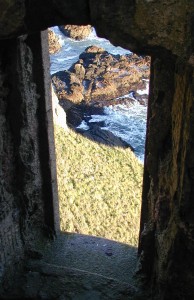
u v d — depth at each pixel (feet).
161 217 8.91
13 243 10.14
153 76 8.51
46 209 11.49
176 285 8.43
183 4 6.15
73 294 10.00
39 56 9.51
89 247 11.46
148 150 9.20
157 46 6.61
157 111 8.54
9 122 9.14
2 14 6.86
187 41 6.36
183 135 7.27
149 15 6.34
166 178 8.59
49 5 6.78
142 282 10.23
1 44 8.25
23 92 9.20
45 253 11.21
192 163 7.13
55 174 11.27
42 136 10.44
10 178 9.57
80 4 6.64
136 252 11.25
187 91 6.90
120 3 6.38
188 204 7.55
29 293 10.00
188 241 7.79
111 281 10.34
